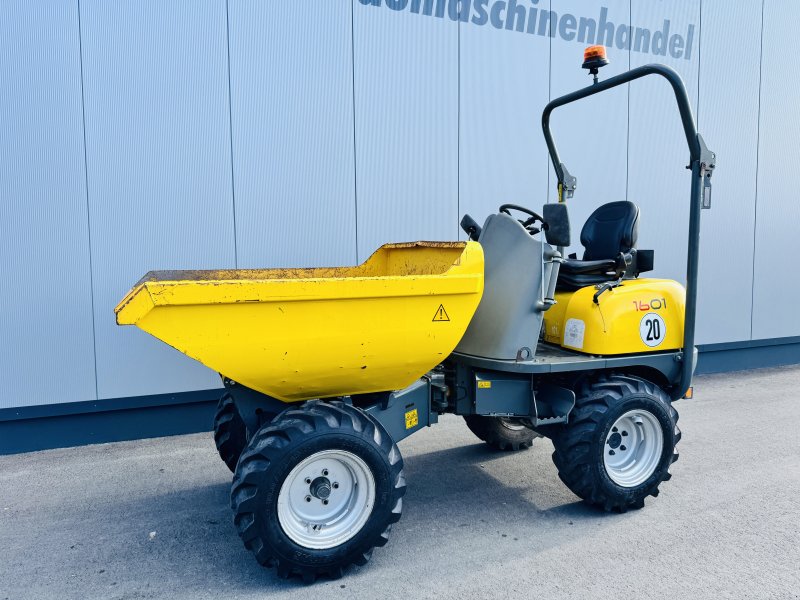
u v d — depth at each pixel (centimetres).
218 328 245
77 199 440
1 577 276
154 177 457
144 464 417
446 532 318
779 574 273
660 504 349
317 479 271
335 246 515
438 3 532
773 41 684
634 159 632
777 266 711
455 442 463
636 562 285
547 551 296
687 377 347
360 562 277
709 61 655
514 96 571
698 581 268
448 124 547
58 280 440
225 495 366
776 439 461
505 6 559
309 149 498
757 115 682
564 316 350
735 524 323
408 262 391
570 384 346
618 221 383
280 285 247
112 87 441
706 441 457
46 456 434
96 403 456
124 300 232
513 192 580
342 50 502
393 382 296
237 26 468
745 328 700
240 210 483
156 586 269
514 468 409
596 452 323
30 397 440
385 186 527
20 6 416
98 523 330
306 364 265
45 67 425
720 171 668
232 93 471
